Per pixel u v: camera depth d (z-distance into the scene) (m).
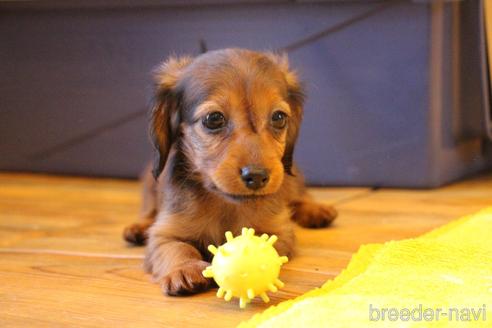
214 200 0.55
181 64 0.58
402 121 0.85
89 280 0.52
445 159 0.88
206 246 0.56
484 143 0.98
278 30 0.86
